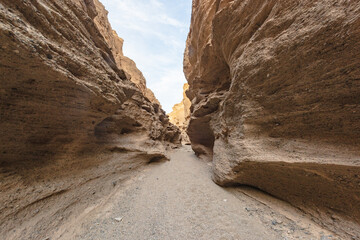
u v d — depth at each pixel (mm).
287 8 3477
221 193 4680
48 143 4160
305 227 2732
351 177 2506
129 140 8664
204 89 10492
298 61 3148
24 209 2926
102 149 6383
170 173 7406
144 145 9305
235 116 5242
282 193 3613
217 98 8164
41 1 3711
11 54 2465
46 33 3463
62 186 3900
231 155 4883
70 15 4711
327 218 2730
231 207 3797
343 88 2602
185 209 3834
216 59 8430
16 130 3350
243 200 4086
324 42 2701
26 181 3340
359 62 2355
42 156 4016
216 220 3299
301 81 3162
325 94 2842
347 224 2486
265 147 3812
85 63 4395
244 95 4672
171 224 3242
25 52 2555
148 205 4125
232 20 5609
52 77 3203
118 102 5430
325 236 2457
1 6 2469
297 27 3176
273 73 3686
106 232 3016
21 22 2703
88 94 4156
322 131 2963
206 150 11117
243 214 3445
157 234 2945
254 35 4410
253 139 4203
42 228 2854
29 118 3479
